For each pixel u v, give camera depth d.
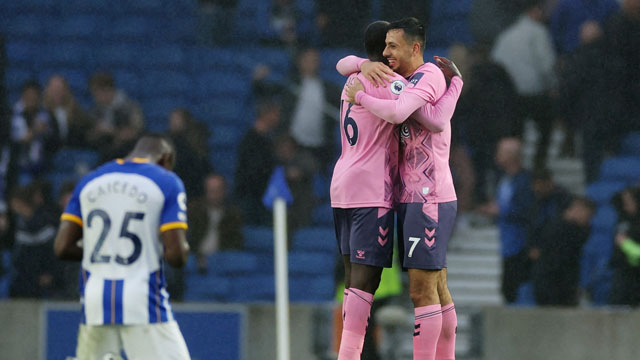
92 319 20.23
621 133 45.75
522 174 41.53
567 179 46.19
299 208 43.53
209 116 51.19
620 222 40.19
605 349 39.22
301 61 46.62
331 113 46.06
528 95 45.84
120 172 20.62
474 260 43.44
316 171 45.12
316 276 42.81
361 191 19.38
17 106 46.25
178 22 54.03
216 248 42.56
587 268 40.72
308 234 43.38
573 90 45.88
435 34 52.19
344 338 19.41
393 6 51.62
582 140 45.88
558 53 48.81
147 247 20.39
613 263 40.06
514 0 48.88
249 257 42.94
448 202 19.47
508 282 41.03
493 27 49.03
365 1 51.78
